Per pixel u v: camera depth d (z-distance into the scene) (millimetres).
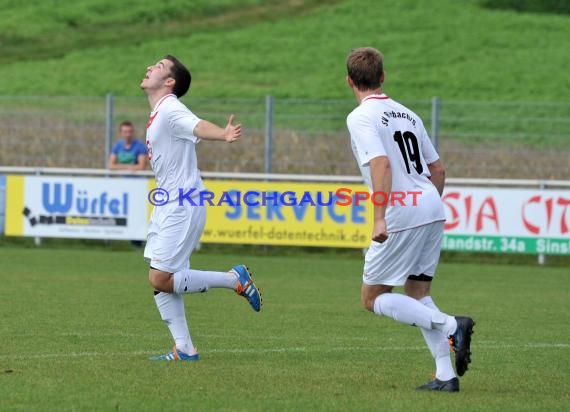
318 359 22812
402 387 19547
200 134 21359
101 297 33219
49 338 24922
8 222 50406
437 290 37750
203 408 17172
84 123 71688
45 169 51875
